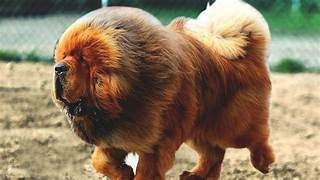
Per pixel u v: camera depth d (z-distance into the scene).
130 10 4.57
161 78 4.52
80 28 4.46
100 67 4.39
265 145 5.44
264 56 5.39
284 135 8.59
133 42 4.44
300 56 14.02
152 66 4.49
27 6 17.95
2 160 7.46
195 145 5.44
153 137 4.59
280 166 7.42
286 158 7.69
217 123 5.17
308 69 12.77
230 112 5.19
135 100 4.46
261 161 5.45
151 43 4.50
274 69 12.73
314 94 10.48
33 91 10.05
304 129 8.84
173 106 4.64
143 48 4.47
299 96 10.33
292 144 8.23
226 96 5.16
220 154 5.57
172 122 4.67
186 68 4.74
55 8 18.09
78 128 4.58
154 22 4.58
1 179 6.96
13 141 8.00
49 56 13.16
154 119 4.54
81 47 4.43
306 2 18.11
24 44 14.62
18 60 13.03
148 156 4.68
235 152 7.77
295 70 12.69
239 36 5.25
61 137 8.16
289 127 8.90
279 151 7.94
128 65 4.40
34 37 15.47
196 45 4.99
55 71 4.41
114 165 4.85
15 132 8.34
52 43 14.80
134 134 4.53
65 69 4.38
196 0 17.44
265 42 5.38
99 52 4.39
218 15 5.29
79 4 18.06
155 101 4.52
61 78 4.39
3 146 7.84
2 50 13.44
